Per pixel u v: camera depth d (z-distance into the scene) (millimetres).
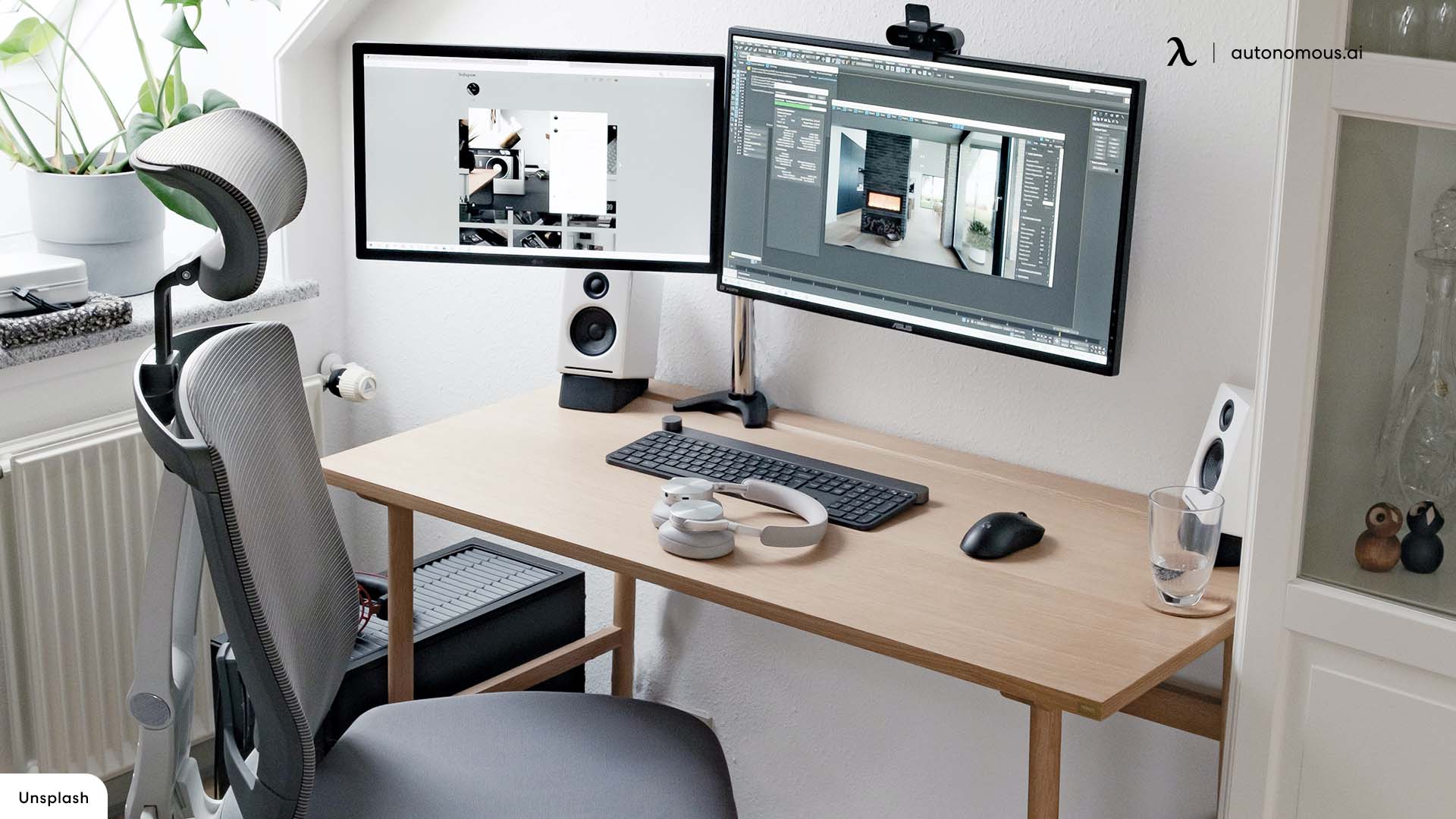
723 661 2393
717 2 2166
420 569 2334
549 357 2490
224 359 1407
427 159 2092
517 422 2105
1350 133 1359
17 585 2207
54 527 2217
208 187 1231
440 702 1738
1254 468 1461
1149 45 1794
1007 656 1446
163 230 2498
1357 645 1426
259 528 1371
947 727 2168
